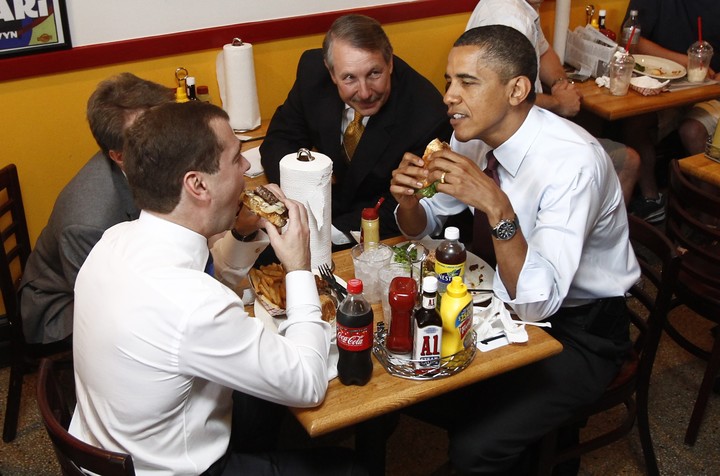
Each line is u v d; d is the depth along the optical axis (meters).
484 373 1.49
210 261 1.61
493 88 1.70
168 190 1.33
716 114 3.44
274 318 1.62
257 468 1.55
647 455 2.16
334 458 1.60
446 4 3.28
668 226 2.41
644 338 2.07
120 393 1.30
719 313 2.24
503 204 1.61
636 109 3.09
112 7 2.65
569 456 1.93
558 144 1.76
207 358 1.28
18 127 2.66
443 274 1.64
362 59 2.21
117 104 1.80
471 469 1.79
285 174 1.77
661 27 3.64
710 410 2.55
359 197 2.47
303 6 3.00
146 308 1.27
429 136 2.35
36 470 2.33
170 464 1.37
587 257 1.86
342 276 1.83
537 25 3.21
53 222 1.94
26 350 2.36
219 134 1.35
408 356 1.50
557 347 1.57
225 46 2.76
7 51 2.52
